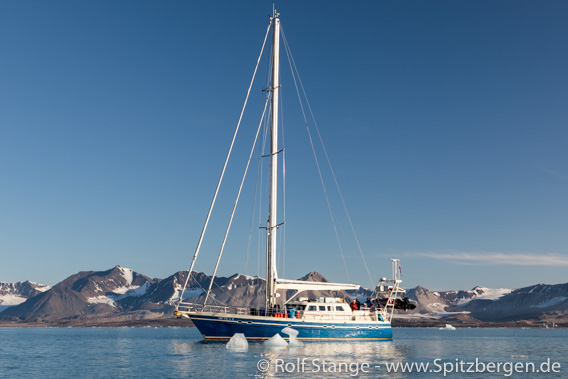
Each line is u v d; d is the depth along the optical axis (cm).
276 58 6631
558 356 6744
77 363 5509
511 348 8988
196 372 4228
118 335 19612
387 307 6769
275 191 6328
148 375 4197
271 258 6147
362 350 5809
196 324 5975
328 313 6125
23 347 9431
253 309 6091
